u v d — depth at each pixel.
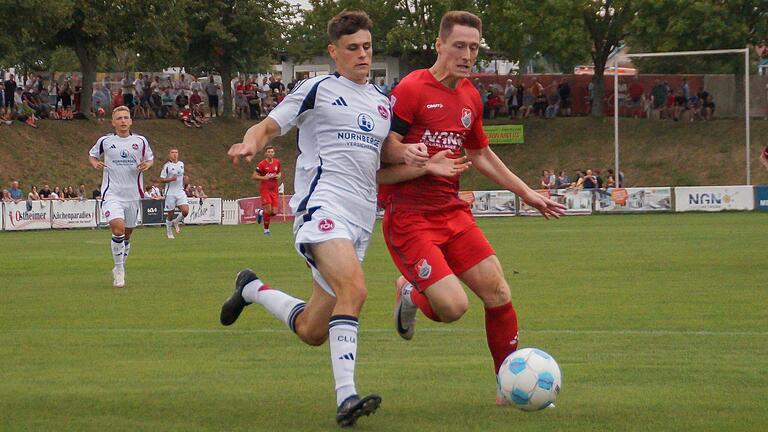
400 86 20.11
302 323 19.14
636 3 137.38
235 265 52.22
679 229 78.56
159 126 141.25
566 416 18.02
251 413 18.41
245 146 17.69
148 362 24.20
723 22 136.25
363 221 19.00
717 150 135.62
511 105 150.62
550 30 141.88
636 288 39.28
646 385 20.81
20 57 158.50
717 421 17.50
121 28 133.88
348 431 16.98
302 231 18.45
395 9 151.00
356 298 17.84
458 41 19.73
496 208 111.94
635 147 140.38
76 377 22.14
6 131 125.50
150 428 17.20
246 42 148.25
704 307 33.59
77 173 125.25
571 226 86.69
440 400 19.55
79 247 70.25
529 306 34.06
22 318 32.53
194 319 32.06
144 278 45.84
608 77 151.00
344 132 18.75
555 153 143.12
